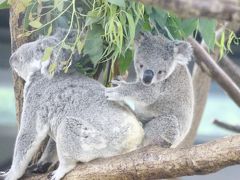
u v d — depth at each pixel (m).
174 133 9.77
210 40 8.80
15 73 10.31
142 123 10.19
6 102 23.06
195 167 7.84
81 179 8.72
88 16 8.66
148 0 4.84
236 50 22.09
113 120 9.09
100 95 9.34
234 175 23.34
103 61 9.30
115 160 8.45
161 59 10.06
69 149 8.91
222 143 7.70
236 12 4.63
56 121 9.30
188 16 4.75
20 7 8.62
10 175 9.45
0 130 22.52
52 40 9.38
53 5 8.93
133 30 8.41
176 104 10.23
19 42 10.13
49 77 9.58
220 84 12.82
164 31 10.11
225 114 23.77
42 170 9.83
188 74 10.57
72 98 9.30
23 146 9.46
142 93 9.74
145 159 8.17
